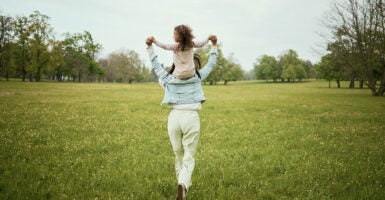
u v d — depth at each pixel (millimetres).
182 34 3898
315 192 4699
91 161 6191
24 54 68625
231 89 59438
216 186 5027
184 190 3857
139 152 7152
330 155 7145
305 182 5172
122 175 5324
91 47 94812
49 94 28125
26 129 9484
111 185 4848
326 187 4879
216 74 98812
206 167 6016
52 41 71562
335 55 37781
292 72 115938
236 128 11430
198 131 4137
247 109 19125
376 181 5105
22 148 6938
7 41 61906
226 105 21953
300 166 6168
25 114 13016
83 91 36656
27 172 5227
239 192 4684
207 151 7484
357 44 35719
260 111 17906
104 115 14258
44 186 4664
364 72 37438
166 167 5980
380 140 9094
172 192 4699
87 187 4672
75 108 16750
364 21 34719
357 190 4742
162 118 13828
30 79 73938
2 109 14430
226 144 8430
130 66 110125
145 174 5453
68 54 87688
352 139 9273
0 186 4453
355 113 16828
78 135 8992
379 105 22359
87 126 10703
